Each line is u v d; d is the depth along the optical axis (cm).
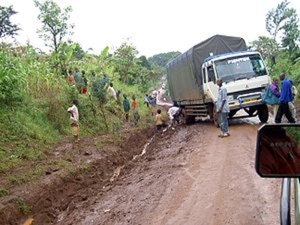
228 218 674
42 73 2142
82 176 1191
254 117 2025
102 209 855
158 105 5028
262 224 636
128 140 1892
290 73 2997
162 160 1248
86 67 2884
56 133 1773
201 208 736
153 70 6506
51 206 965
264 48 4147
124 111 2720
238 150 1170
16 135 1497
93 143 1659
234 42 1962
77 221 815
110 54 4425
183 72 2192
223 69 1695
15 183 1045
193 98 2094
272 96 1475
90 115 2138
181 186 888
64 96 2084
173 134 1977
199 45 1952
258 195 766
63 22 2544
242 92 1655
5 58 1819
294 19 3756
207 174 955
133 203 838
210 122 2112
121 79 4384
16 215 883
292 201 376
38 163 1270
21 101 1775
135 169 1233
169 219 706
